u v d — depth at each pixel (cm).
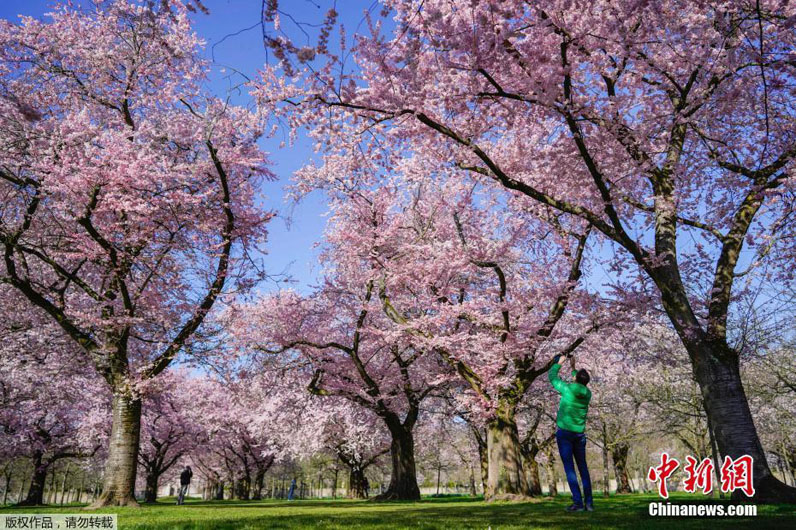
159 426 3450
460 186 1752
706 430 2466
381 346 2216
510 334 1556
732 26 910
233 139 1656
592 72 1147
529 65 920
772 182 1021
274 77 990
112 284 1547
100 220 1480
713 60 944
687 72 1070
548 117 1077
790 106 1137
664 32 977
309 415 2878
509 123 1069
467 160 1370
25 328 1730
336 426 3159
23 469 4372
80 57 1570
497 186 1667
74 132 1380
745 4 946
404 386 2214
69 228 1509
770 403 2158
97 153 1384
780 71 902
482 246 1614
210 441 4175
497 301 1673
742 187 1217
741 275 1042
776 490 836
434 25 803
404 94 898
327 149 1145
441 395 2380
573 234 1617
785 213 1159
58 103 1568
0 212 1418
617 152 1135
